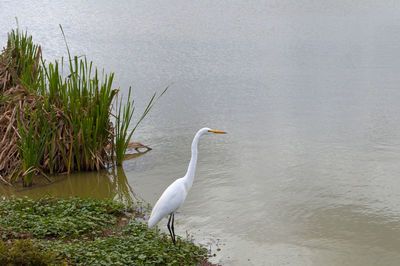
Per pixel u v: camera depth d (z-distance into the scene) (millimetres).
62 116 13023
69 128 13133
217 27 36125
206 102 19891
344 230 9422
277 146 14703
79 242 8305
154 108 19266
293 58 27062
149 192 11930
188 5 45000
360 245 8836
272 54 28141
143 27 36406
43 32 34031
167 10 42875
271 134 15844
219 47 30062
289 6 43688
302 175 12383
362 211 10234
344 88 21203
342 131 15828
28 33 33406
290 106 18953
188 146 15227
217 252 8680
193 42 31547
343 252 8594
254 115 17984
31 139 12133
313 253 8594
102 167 13500
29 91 13594
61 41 31359
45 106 12922
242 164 13375
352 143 14672
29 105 13180
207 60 27078
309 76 23422
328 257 8445
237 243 9039
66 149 13172
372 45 29344
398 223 9656
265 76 23703
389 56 26625
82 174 13156
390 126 16172
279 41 31406
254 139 15453
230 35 33438
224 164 13445
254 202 10906
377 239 9031
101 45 30594
